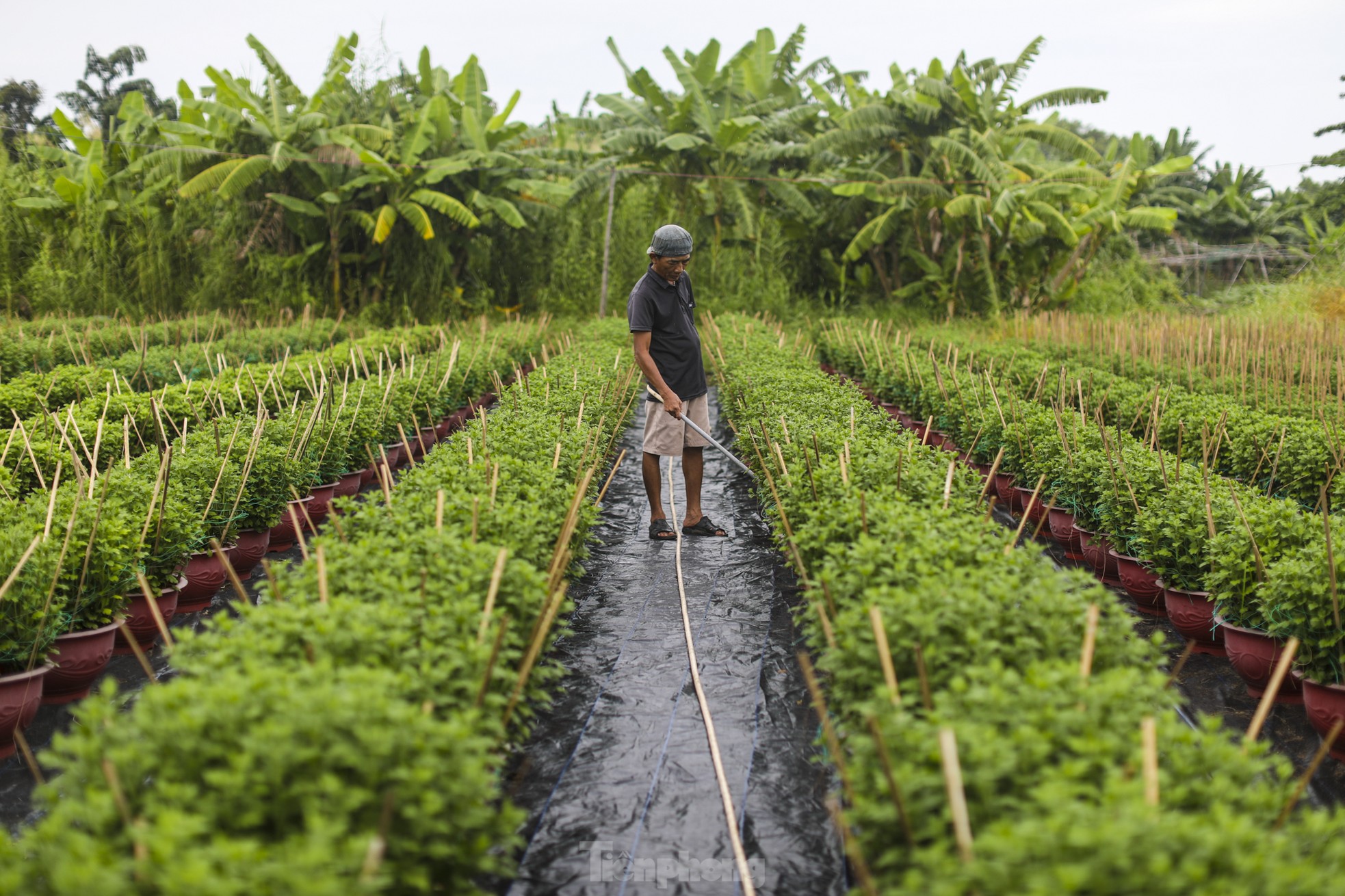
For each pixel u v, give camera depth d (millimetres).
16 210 21266
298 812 2205
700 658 4875
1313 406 9031
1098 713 2439
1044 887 1796
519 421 6543
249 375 8828
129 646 5047
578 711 4273
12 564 3982
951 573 3369
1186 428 7773
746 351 12180
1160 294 24891
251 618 3014
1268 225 32812
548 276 23781
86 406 7324
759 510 7742
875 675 2939
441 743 2350
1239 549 4445
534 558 4172
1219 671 4891
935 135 20484
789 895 3090
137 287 21328
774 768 3822
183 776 2242
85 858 1971
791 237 24641
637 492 8516
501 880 3127
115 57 33906
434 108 20719
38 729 4215
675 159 22781
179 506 5168
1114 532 5711
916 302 23906
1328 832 2227
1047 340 15609
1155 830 1918
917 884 2049
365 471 7926
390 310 22000
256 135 20625
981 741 2262
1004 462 7578
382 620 2982
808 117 22484
